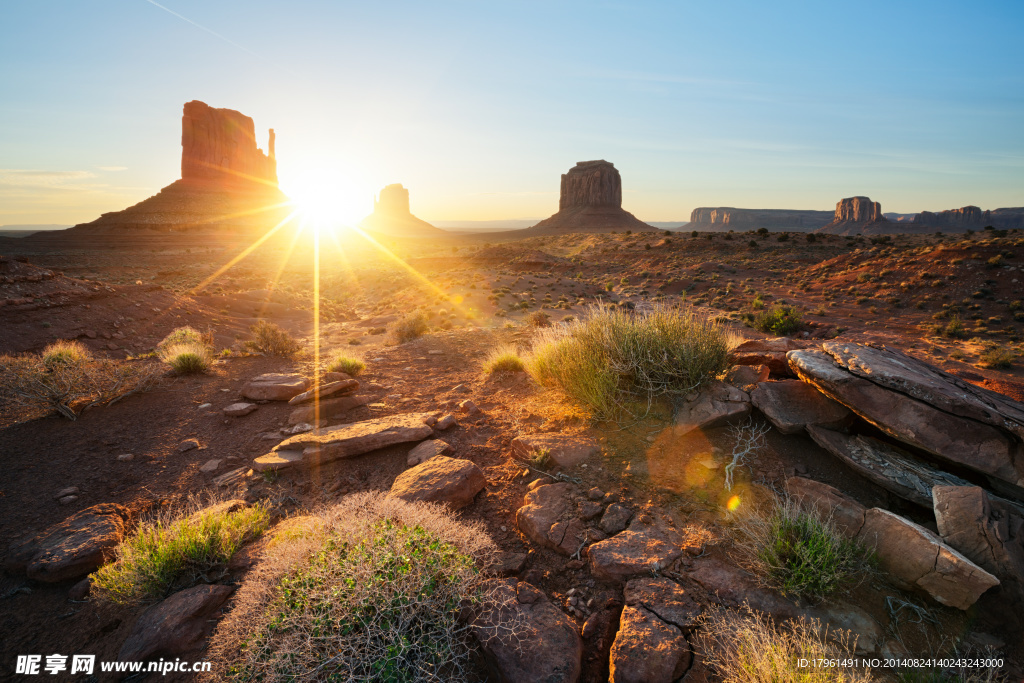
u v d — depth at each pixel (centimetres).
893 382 444
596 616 318
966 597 296
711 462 468
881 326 3094
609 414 568
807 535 337
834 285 4553
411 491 440
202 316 2725
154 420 742
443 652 264
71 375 777
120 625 334
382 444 577
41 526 458
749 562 338
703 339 617
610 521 397
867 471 426
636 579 335
